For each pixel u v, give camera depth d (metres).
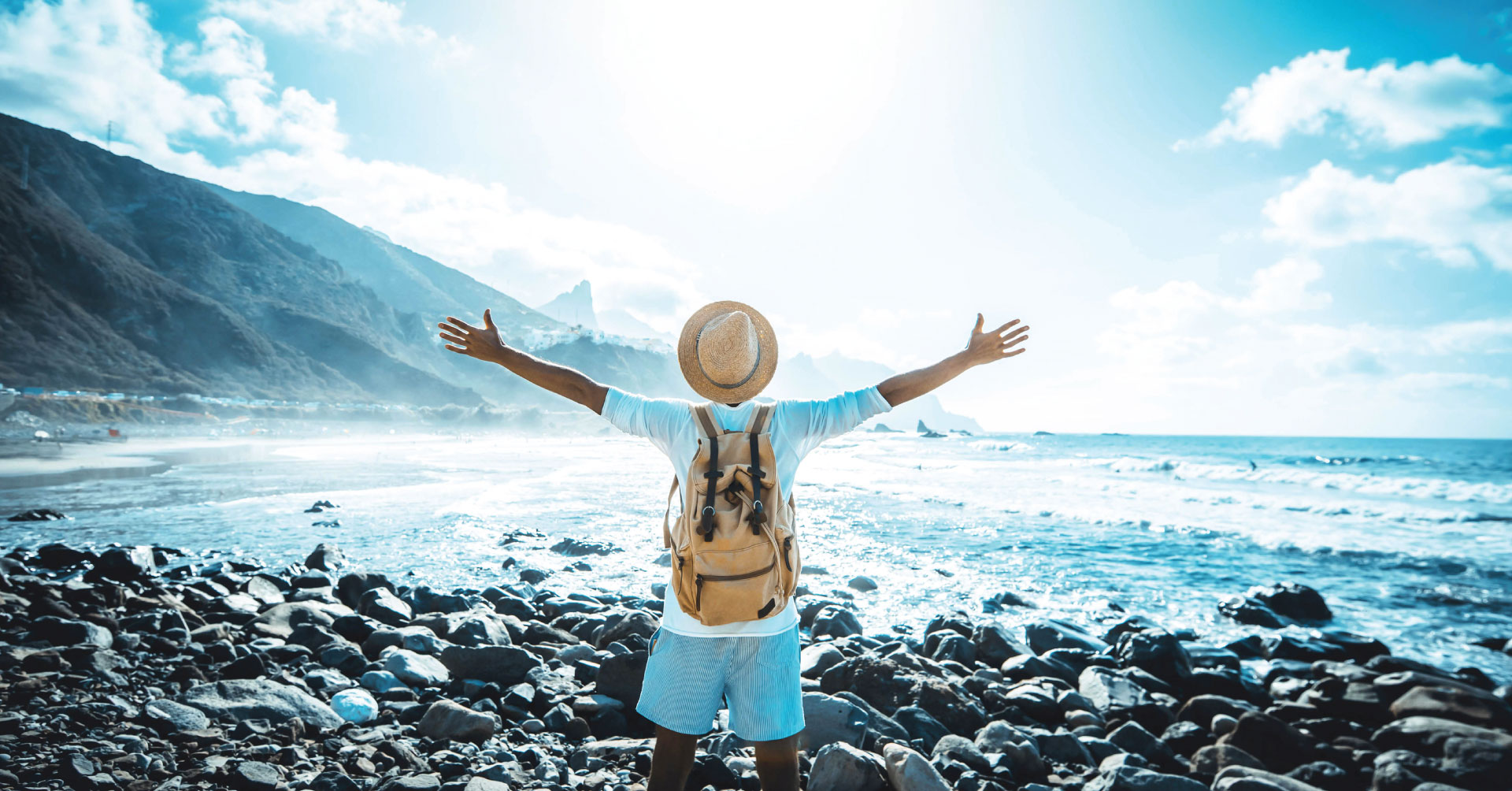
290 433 123.44
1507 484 34.78
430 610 8.71
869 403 2.53
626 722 5.02
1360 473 44.47
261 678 5.14
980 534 17.66
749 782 3.91
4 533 15.48
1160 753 5.21
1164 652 7.40
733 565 2.26
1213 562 14.45
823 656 6.48
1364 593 12.11
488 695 5.46
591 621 7.74
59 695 4.83
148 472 34.03
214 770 3.77
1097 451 85.25
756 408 2.49
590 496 25.42
